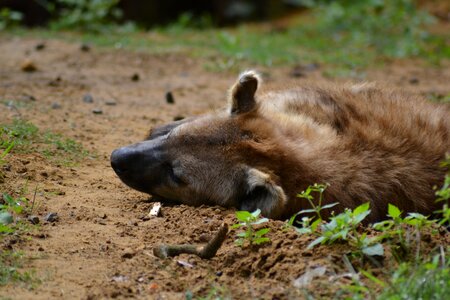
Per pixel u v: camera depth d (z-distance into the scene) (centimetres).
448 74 2191
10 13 2811
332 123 1030
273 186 895
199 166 971
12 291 726
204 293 746
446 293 689
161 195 1013
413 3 3031
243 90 1000
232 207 963
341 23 2959
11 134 1197
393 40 2653
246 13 3503
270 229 856
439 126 1055
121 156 1013
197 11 3656
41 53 2122
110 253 830
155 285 759
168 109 1616
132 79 1898
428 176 984
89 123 1411
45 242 846
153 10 3534
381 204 952
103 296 731
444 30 2886
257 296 732
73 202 991
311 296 717
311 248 795
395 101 1109
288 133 985
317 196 930
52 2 3281
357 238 781
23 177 1046
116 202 1014
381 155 984
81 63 2033
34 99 1554
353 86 1193
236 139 966
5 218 859
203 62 2162
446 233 856
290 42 2656
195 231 894
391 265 764
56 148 1204
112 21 3111
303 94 1125
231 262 806
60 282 754
